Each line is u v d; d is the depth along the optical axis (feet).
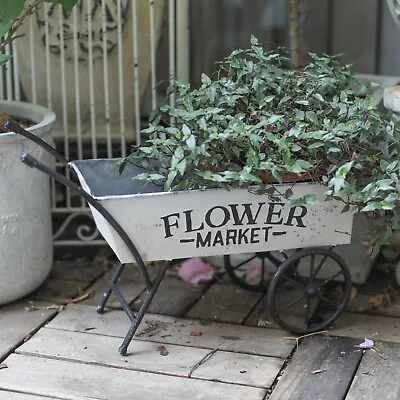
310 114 6.80
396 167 6.67
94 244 9.14
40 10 8.55
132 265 8.82
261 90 7.22
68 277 8.56
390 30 10.68
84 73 8.91
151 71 8.84
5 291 7.68
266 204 6.72
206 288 8.27
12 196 7.43
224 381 6.51
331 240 7.06
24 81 9.02
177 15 8.68
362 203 6.70
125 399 6.24
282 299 7.97
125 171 7.48
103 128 9.20
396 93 7.36
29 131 7.32
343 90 7.22
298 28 8.89
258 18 11.36
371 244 7.53
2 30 7.04
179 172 6.55
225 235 6.82
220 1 11.39
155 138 7.44
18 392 6.34
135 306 7.85
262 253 7.93
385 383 6.50
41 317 7.62
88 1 8.38
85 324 7.48
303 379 6.55
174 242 6.75
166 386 6.43
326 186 6.71
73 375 6.59
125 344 6.90
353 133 6.72
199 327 7.43
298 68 8.55
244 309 7.80
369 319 7.59
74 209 9.02
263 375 6.61
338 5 10.85
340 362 6.81
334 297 8.03
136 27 8.66
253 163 6.44
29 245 7.71
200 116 6.72
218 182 6.54
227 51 11.47
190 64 10.30
